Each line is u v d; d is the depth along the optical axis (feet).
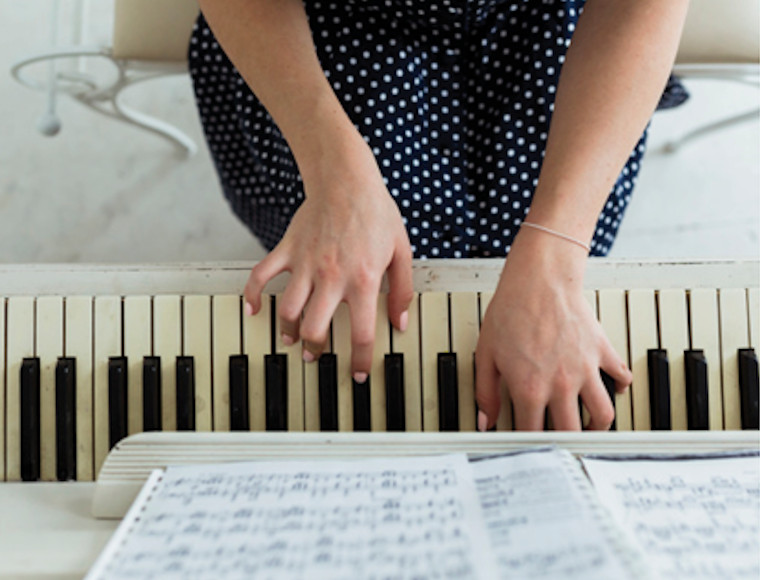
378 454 2.06
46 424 2.55
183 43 4.24
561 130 2.71
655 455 1.98
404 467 1.90
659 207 6.03
